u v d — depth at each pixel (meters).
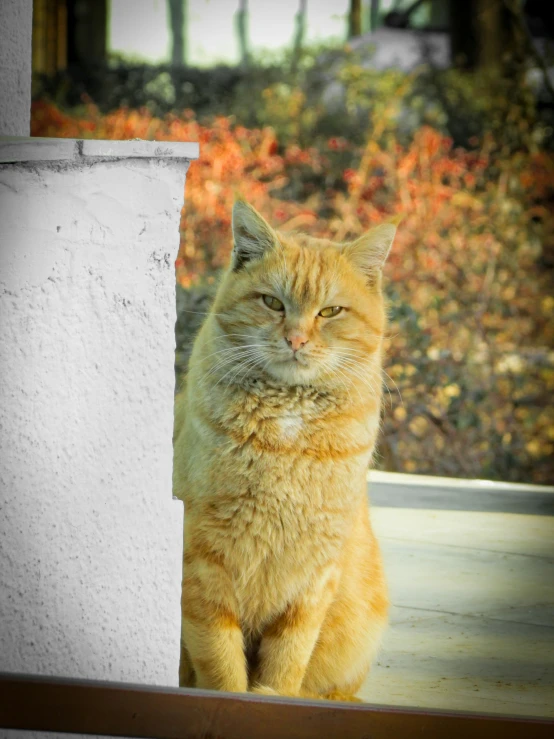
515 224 9.84
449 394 7.74
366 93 12.22
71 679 2.18
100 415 2.24
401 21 15.23
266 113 11.91
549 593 4.44
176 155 2.21
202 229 9.09
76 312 2.22
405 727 2.22
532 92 12.20
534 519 5.80
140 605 2.29
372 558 3.51
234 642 3.05
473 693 3.30
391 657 3.65
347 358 3.20
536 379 8.18
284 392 3.05
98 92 12.69
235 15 15.45
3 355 2.20
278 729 2.21
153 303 2.25
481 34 13.36
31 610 2.23
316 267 3.23
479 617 4.09
